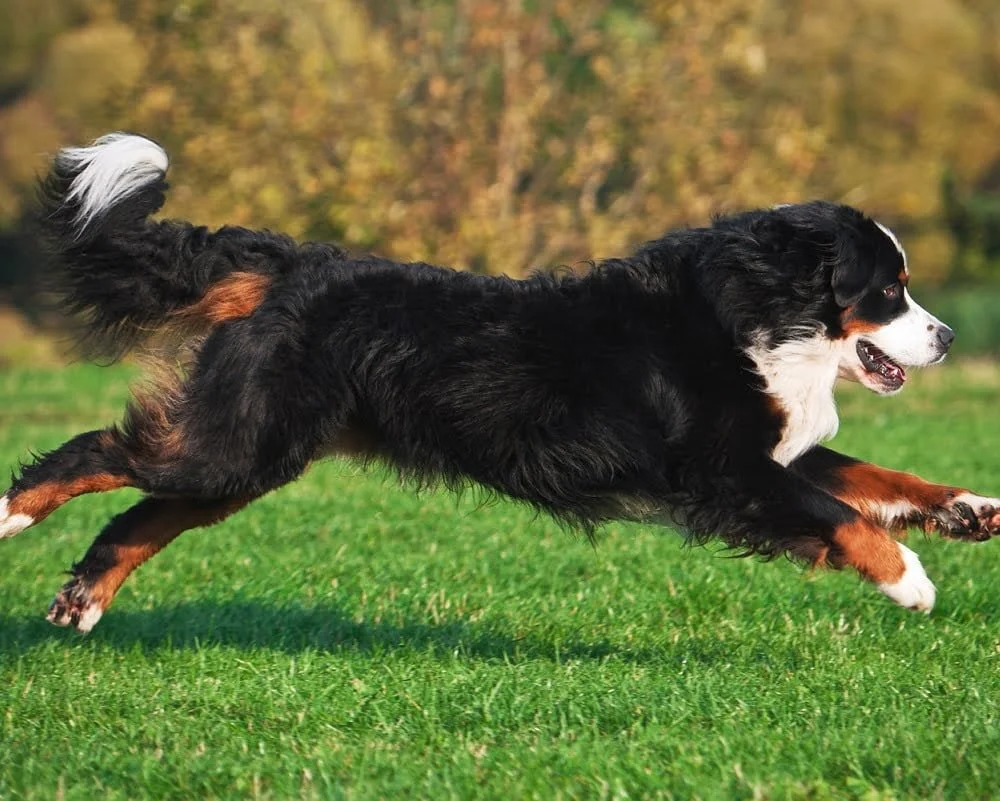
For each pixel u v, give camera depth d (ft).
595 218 129.08
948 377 120.16
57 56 180.65
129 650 36.73
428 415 34.45
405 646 36.68
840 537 33.63
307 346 33.96
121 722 30.09
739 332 34.42
